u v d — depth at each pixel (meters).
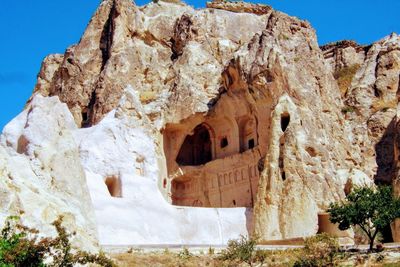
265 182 46.88
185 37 65.06
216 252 37.88
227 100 55.12
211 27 65.38
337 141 53.19
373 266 32.41
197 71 60.47
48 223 23.03
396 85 66.44
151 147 52.84
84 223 27.33
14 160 27.52
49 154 31.62
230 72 54.16
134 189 46.75
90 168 48.25
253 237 41.69
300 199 45.31
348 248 38.47
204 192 56.66
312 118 49.22
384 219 36.53
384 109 63.91
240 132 55.38
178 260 34.72
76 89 65.19
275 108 48.72
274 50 50.84
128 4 66.88
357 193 38.59
